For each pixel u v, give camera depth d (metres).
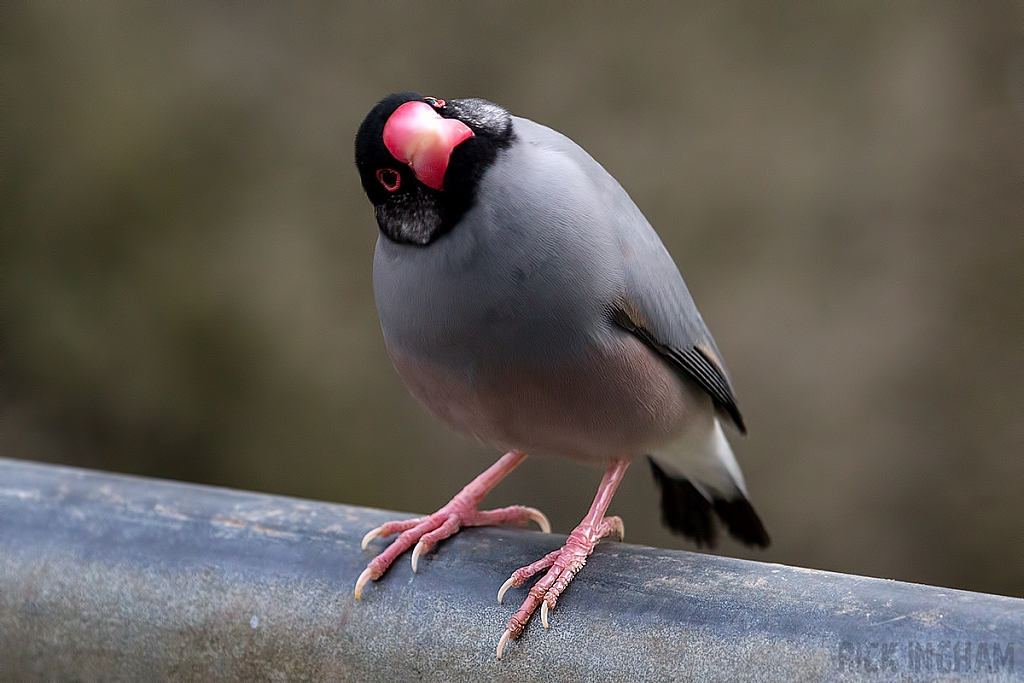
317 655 3.57
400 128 3.36
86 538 3.91
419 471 9.71
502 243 3.51
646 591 3.31
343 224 9.91
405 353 3.81
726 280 9.71
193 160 9.79
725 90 9.89
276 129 9.92
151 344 9.65
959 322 9.54
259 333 9.63
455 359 3.72
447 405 3.96
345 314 9.79
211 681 3.68
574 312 3.62
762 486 9.52
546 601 3.35
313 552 3.69
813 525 9.47
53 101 9.72
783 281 9.67
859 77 9.80
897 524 9.39
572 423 3.91
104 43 9.80
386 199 3.56
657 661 3.17
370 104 10.00
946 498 9.36
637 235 3.94
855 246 9.68
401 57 10.03
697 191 9.78
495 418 3.92
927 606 3.00
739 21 9.89
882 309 9.61
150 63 9.86
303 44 9.98
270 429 9.63
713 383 4.43
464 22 10.05
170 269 9.68
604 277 3.66
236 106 9.85
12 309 9.62
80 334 9.64
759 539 5.08
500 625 3.41
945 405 9.47
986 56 9.66
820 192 9.73
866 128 9.77
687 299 4.22
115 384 9.66
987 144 9.63
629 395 3.90
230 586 3.68
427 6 10.05
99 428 9.72
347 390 9.70
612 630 3.27
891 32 9.74
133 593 3.76
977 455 9.38
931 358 9.52
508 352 3.66
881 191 9.70
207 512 3.89
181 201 9.76
